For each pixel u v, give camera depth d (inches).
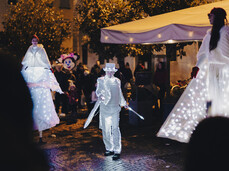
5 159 33.3
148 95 385.7
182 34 246.8
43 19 645.9
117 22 515.2
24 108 34.9
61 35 678.5
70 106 451.5
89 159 254.7
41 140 310.0
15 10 647.8
